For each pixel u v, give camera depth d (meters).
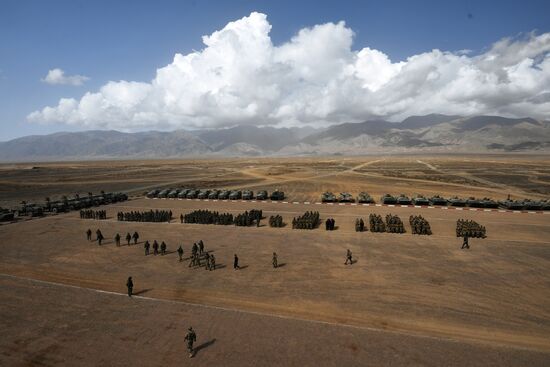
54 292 28.95
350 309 25.45
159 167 190.38
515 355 19.91
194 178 121.94
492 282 29.59
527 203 60.47
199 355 20.09
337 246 40.09
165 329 22.95
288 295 27.83
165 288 29.56
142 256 37.91
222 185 100.56
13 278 32.19
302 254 37.50
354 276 31.28
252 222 52.56
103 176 137.88
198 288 29.44
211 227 50.25
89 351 20.67
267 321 23.84
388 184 96.88
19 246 42.03
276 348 20.70
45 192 95.38
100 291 28.95
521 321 23.53
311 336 21.94
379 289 28.61
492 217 54.78
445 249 38.44
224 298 27.52
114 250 40.12
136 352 20.50
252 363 19.36
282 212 60.59
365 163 198.62
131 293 28.09
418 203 65.44
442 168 152.88
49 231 49.44
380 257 36.09
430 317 24.19
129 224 53.06
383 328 22.89
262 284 29.98
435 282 29.73
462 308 25.36
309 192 84.50
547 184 95.94
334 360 19.52
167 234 46.72
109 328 23.16
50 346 21.25
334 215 57.44
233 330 22.72
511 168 149.88
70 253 39.19
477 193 80.62
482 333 22.17
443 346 20.77
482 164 179.38
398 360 19.45
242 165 196.38
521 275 31.00
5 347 21.19
